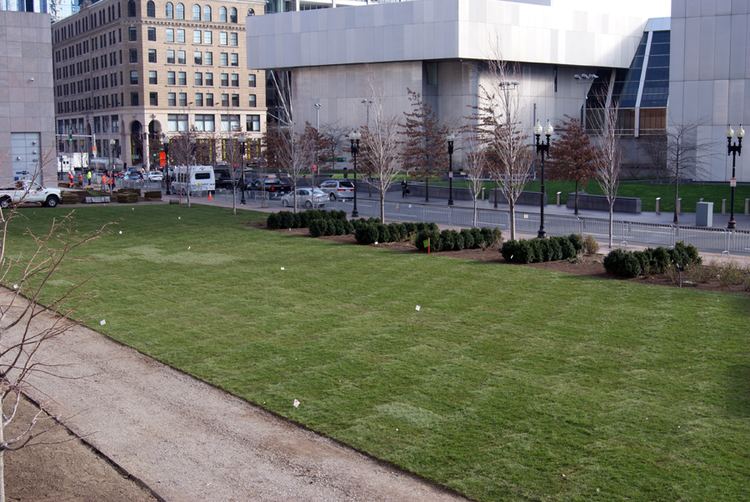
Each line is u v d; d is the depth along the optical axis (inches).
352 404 589.0
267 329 806.5
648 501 430.9
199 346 751.1
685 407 565.9
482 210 2086.6
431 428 539.8
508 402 582.9
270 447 521.0
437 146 2970.0
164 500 451.5
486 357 694.5
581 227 1523.1
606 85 3838.6
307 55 3870.6
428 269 1143.6
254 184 3053.6
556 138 3592.5
